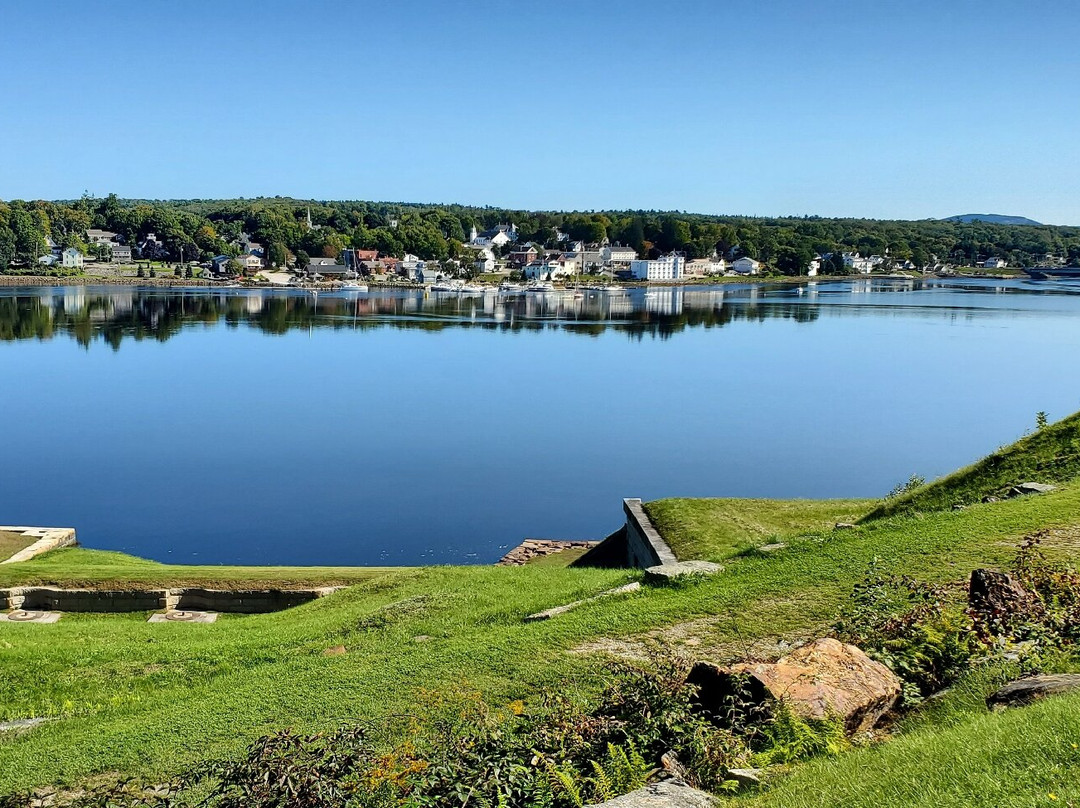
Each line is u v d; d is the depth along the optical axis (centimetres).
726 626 1375
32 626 1911
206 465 4347
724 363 8119
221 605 2277
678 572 1655
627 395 6450
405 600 1855
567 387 6806
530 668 1291
